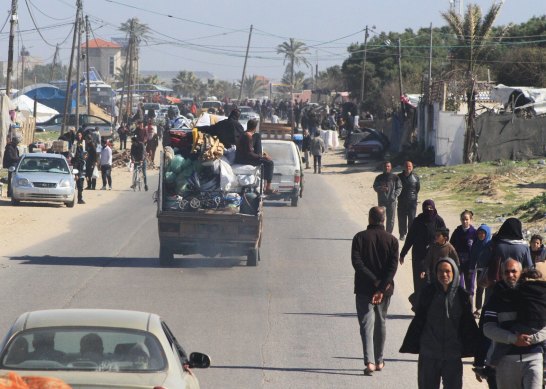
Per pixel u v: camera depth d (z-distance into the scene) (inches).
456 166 3678.6
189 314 1221.1
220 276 1546.5
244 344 1060.5
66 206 2711.6
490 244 1026.7
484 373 730.8
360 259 935.0
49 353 565.9
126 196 3095.5
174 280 1496.1
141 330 598.9
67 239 2018.9
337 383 901.8
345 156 5014.8
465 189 3006.9
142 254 1801.2
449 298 735.7
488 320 692.1
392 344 1087.0
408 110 4921.3
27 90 7244.1
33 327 592.4
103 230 2185.0
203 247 1626.5
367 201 3024.1
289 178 2765.7
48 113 6599.4
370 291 933.8
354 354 1027.9
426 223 1163.9
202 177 1656.0
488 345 735.7
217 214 1609.3
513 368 685.3
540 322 678.5
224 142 1696.6
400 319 1227.9
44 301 1288.1
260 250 1878.7
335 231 2224.4
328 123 6156.5
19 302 1277.1
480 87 3991.1
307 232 2196.1
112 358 565.6
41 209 2623.0
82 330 592.7
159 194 1627.7
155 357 574.2
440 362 743.1
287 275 1571.1
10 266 1625.2
